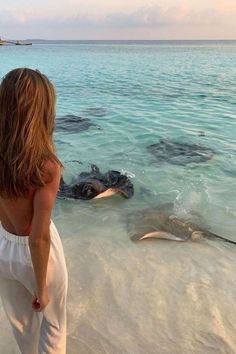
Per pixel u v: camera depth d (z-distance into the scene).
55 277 2.26
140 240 4.76
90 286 3.83
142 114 12.69
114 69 33.50
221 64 38.91
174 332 3.26
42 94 1.87
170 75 27.17
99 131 10.33
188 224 5.15
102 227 5.16
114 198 6.09
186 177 7.12
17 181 1.87
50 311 2.38
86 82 22.64
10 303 2.42
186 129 10.70
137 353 3.04
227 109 13.59
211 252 4.54
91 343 3.12
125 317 3.42
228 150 8.78
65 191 6.19
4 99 1.85
